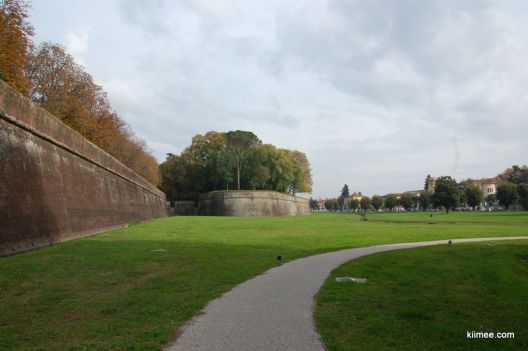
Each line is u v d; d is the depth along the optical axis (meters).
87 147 34.12
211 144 112.31
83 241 25.77
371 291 12.39
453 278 14.98
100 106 57.31
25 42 34.81
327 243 26.30
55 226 25.56
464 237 30.83
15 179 21.30
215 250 21.55
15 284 12.88
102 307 10.37
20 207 21.52
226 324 8.92
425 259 18.73
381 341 8.14
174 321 9.13
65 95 47.09
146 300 11.04
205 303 10.73
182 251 20.80
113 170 42.56
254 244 25.20
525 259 20.58
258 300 11.10
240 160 106.50
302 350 7.44
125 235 30.92
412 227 43.41
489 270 16.58
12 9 33.97
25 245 21.34
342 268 16.19
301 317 9.49
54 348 7.58
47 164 25.75
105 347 7.58
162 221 56.00
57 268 15.44
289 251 21.92
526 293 13.31
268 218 69.75
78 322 9.20
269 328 8.65
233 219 64.19
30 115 23.64
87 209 32.69
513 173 147.38
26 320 9.38
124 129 79.56
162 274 14.80
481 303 11.78
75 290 12.25
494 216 73.19
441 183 101.00
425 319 9.89
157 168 98.75
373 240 28.39
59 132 28.02
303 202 126.00
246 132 106.44
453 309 10.98
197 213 106.81
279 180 109.62
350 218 73.56
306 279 14.06
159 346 7.59
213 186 112.19
